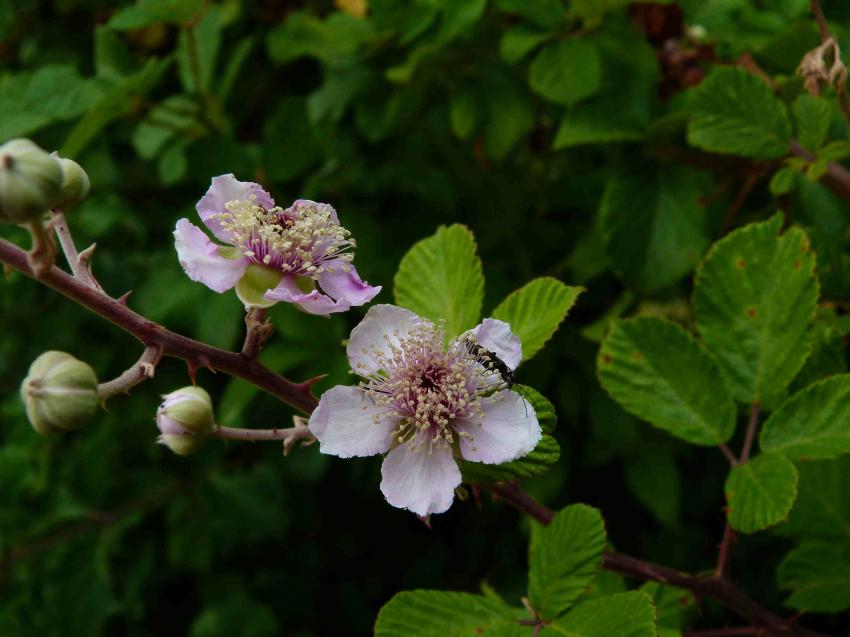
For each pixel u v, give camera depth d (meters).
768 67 0.24
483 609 0.17
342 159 0.27
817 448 0.18
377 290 0.17
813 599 0.20
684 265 0.23
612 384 0.19
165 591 0.36
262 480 0.31
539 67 0.23
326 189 0.27
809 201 0.23
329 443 0.16
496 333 0.16
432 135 0.27
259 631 0.32
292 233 0.17
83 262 0.16
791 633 0.18
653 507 0.26
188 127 0.26
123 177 0.30
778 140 0.21
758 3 0.25
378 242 0.27
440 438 0.16
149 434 0.31
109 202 0.28
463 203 0.28
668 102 0.24
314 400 0.16
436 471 0.16
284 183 0.28
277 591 0.34
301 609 0.34
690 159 0.23
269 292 0.16
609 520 0.31
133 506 0.31
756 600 0.29
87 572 0.30
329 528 0.34
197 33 0.26
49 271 0.15
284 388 0.16
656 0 0.23
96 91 0.25
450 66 0.25
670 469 0.26
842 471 0.20
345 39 0.25
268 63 0.30
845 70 0.19
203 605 0.36
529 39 0.23
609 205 0.23
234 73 0.26
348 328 0.27
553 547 0.17
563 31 0.23
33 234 0.15
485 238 0.27
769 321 0.19
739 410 0.23
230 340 0.26
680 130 0.23
